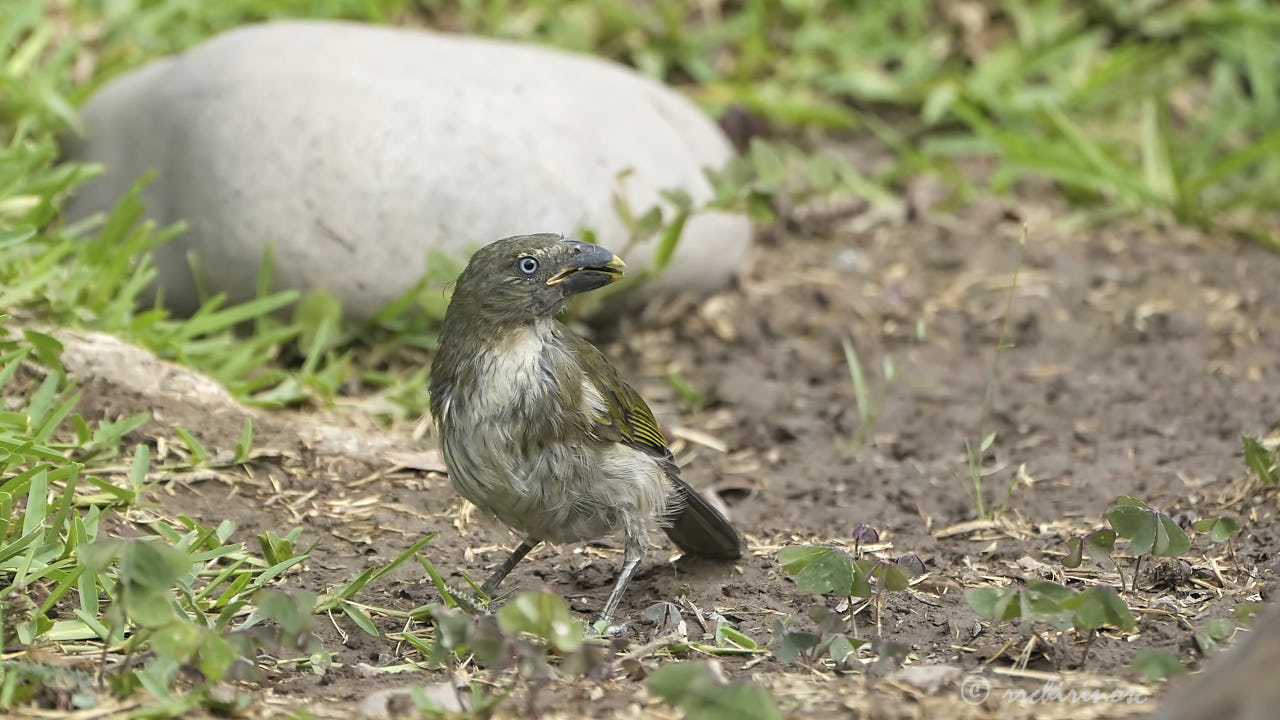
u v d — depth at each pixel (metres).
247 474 9.51
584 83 12.88
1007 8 18.30
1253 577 8.02
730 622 7.67
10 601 7.19
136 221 12.00
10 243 9.76
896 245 14.76
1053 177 15.50
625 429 7.98
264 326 11.57
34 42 13.77
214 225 11.64
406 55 12.45
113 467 9.12
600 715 6.21
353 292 11.66
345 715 6.21
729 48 17.84
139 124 12.39
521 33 17.03
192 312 11.98
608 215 12.13
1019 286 13.70
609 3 17.38
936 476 10.23
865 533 7.55
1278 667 4.68
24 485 7.95
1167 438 10.59
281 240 11.55
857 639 6.74
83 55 14.49
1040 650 6.93
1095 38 18.06
